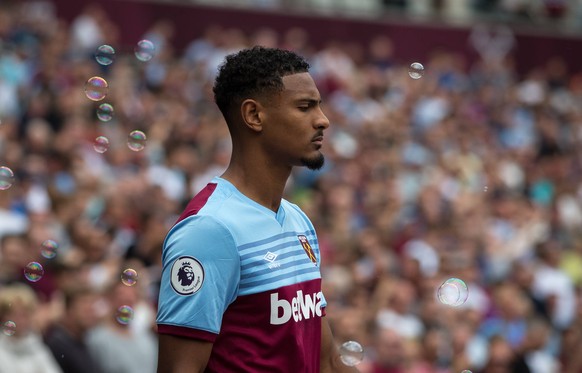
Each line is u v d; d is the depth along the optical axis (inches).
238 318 145.7
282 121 149.8
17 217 381.4
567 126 797.2
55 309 292.8
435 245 477.4
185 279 142.1
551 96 830.5
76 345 278.1
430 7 871.1
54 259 319.6
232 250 144.7
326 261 419.5
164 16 695.7
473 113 753.6
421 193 544.1
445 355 366.6
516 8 884.0
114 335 289.6
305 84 151.1
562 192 660.7
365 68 749.3
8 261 314.3
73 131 463.5
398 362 331.0
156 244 353.4
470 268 449.1
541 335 402.6
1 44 568.1
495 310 435.5
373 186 545.0
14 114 521.0
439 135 660.7
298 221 157.8
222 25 722.8
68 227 357.7
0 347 259.9
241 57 152.5
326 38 770.2
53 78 541.0
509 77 838.5
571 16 900.0
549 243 504.4
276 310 146.8
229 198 149.4
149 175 454.6
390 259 454.3
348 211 500.7
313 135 150.8
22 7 631.2
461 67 825.5
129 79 574.9
